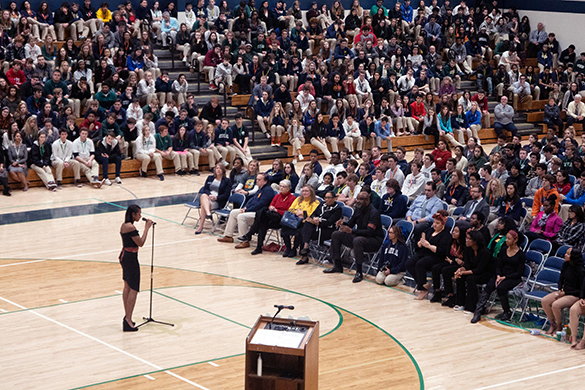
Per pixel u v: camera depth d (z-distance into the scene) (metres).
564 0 29.20
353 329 10.16
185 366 8.85
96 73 21.58
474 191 12.97
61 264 12.91
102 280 12.12
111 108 20.09
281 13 27.11
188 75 24.31
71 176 19.00
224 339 9.74
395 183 13.61
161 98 21.92
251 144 22.03
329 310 10.91
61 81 20.53
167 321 10.39
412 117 24.03
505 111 24.84
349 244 12.52
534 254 11.14
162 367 8.82
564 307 9.90
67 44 22.28
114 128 19.52
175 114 20.94
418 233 12.83
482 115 25.06
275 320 7.26
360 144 22.59
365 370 8.79
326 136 22.39
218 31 25.66
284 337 6.89
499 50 28.97
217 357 9.14
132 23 24.58
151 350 9.34
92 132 19.19
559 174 14.39
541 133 25.97
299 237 13.47
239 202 14.65
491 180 13.49
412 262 11.64
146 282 12.08
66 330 9.98
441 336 9.96
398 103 23.70
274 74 23.92
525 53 29.39
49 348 9.37
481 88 27.02
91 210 16.53
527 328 10.37
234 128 21.11
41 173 18.23
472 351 9.45
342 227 12.57
